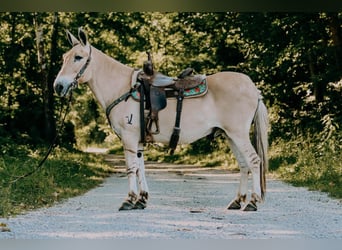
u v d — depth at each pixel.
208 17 24.05
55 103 28.05
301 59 21.53
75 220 8.71
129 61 32.06
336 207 10.30
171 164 28.31
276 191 13.12
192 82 9.84
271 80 23.53
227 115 9.77
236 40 25.62
